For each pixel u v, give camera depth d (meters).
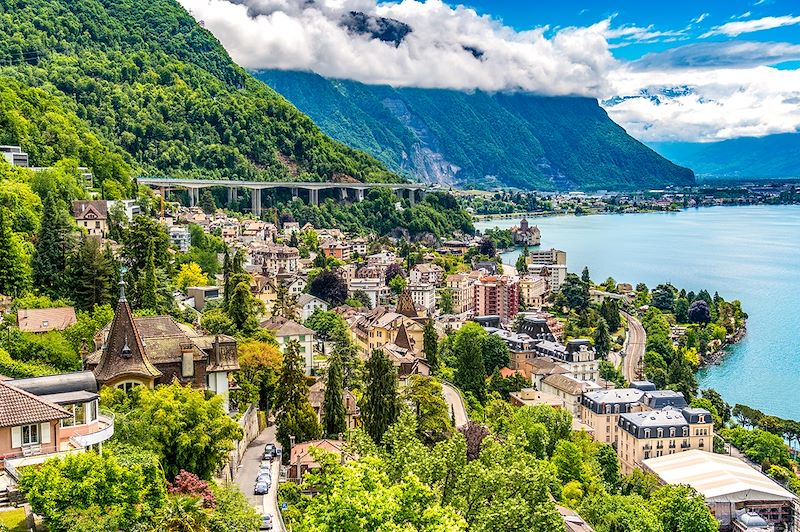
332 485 96.38
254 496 129.25
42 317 177.50
